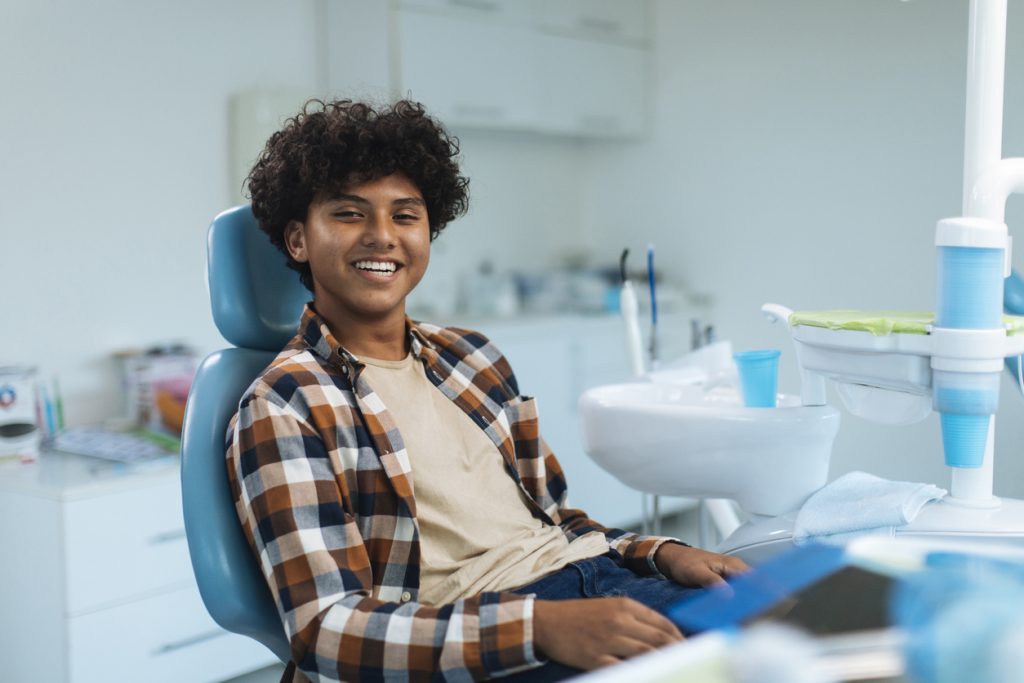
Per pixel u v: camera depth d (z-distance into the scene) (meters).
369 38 2.84
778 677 0.57
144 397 2.37
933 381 1.07
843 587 0.67
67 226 2.41
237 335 1.25
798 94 3.19
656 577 1.18
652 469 1.29
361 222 1.16
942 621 0.60
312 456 1.01
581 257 3.90
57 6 2.37
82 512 1.92
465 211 1.36
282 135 1.21
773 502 1.25
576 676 0.94
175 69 2.59
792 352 3.25
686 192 3.54
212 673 2.14
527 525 1.17
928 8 2.88
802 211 3.21
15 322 2.34
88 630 1.94
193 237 2.64
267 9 2.77
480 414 1.21
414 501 1.06
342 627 0.93
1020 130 2.56
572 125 3.37
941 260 1.04
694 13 3.47
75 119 2.42
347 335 1.18
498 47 3.11
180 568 2.08
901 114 2.96
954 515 1.07
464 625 0.92
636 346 1.72
